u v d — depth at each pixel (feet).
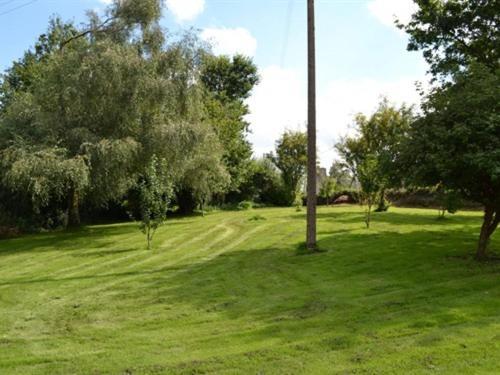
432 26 50.55
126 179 62.75
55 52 66.54
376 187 54.13
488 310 19.57
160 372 15.24
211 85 149.48
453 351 15.31
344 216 69.97
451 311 19.66
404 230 50.75
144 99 60.08
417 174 30.40
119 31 64.49
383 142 75.41
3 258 45.60
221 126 106.22
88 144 55.83
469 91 30.01
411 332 17.47
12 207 71.77
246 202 111.96
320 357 15.61
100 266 37.78
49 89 61.31
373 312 20.66
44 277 34.01
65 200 76.84
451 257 33.86
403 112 76.48
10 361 16.92
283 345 17.06
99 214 89.45
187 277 31.86
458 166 28.30
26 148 55.57
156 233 59.41
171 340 18.66
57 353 17.71
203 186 75.46
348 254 36.94
